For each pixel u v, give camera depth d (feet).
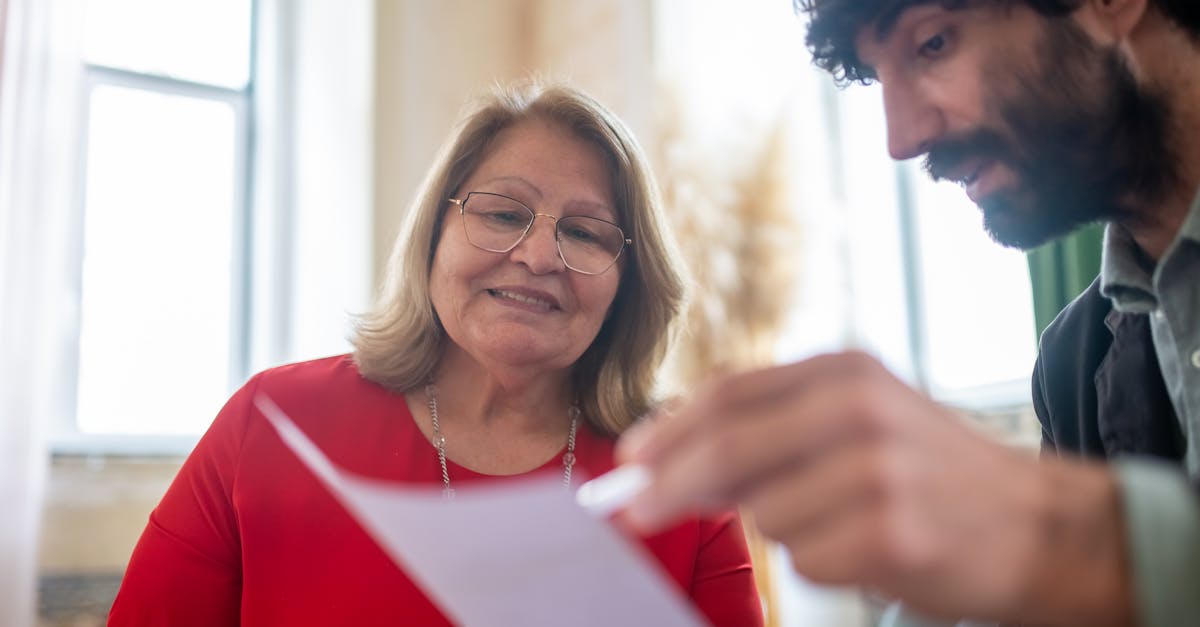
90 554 11.71
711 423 1.48
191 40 14.82
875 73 3.21
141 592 4.15
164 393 13.87
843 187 11.67
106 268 13.79
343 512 4.21
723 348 11.30
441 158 4.85
